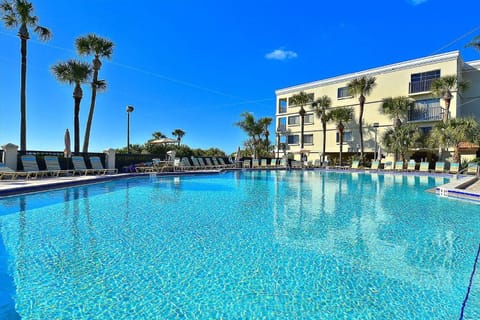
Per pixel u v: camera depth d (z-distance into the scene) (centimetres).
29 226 519
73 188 1055
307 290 293
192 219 590
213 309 256
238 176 1859
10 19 1509
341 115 2697
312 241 449
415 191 1078
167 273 328
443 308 261
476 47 1575
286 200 846
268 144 4084
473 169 1767
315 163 2916
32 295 276
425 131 2348
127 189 1083
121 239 449
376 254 394
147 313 248
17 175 1188
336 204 780
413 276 327
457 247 423
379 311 256
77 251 393
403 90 2495
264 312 253
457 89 2153
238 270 339
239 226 536
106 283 302
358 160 2577
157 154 2072
